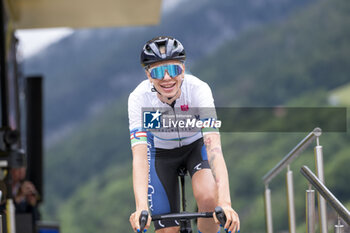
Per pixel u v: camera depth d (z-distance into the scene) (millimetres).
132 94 3744
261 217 55656
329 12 74000
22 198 8352
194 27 101812
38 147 9719
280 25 78875
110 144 80438
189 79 3770
